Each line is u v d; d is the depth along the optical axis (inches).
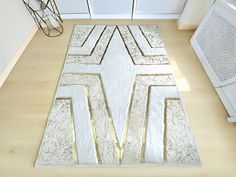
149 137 40.5
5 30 51.1
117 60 56.9
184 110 45.2
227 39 44.1
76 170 36.1
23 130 41.6
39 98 47.7
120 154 38.1
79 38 64.4
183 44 62.9
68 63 56.1
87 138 40.4
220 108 45.7
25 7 60.9
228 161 37.0
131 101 46.9
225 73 44.8
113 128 42.0
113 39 63.9
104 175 35.4
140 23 72.2
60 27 70.1
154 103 46.6
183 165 36.7
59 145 39.4
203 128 42.1
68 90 49.3
